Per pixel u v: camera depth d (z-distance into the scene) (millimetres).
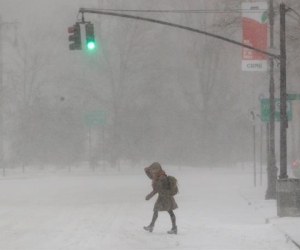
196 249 37281
